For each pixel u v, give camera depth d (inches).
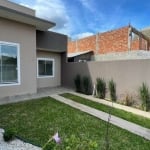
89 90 489.1
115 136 210.2
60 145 123.8
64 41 575.8
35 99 376.8
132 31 653.3
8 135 174.6
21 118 252.5
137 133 224.1
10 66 383.9
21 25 399.5
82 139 193.0
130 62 381.1
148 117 294.8
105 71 441.1
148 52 554.6
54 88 551.8
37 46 494.9
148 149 184.7
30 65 425.4
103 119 269.4
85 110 313.9
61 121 248.4
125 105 378.3
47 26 437.7
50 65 577.9
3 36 366.9
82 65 513.3
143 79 357.1
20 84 405.1
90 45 829.8
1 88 370.0
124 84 395.5
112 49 715.4
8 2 382.9
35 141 179.0
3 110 288.2
